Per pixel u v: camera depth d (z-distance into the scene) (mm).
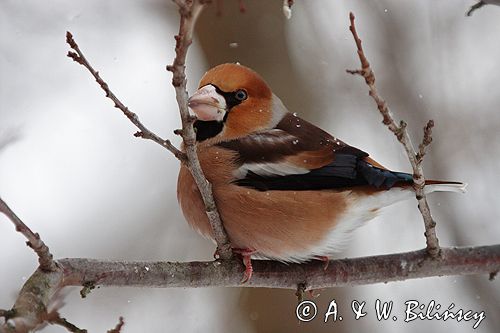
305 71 14312
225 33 14133
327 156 9422
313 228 9227
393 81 14156
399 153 13859
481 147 13766
